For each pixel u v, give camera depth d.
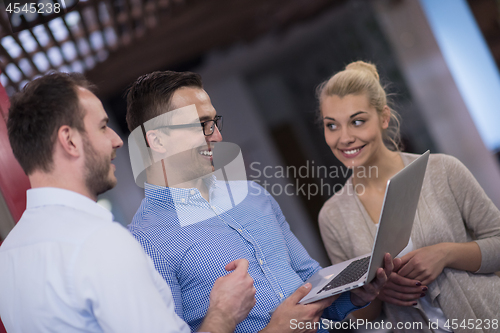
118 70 3.81
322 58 5.27
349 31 4.74
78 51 2.97
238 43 4.79
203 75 5.27
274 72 5.62
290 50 5.29
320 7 4.40
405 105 4.27
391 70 4.41
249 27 4.26
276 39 4.96
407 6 4.14
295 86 5.60
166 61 4.23
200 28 3.85
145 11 3.28
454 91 4.09
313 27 4.85
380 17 4.31
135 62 3.83
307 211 5.20
